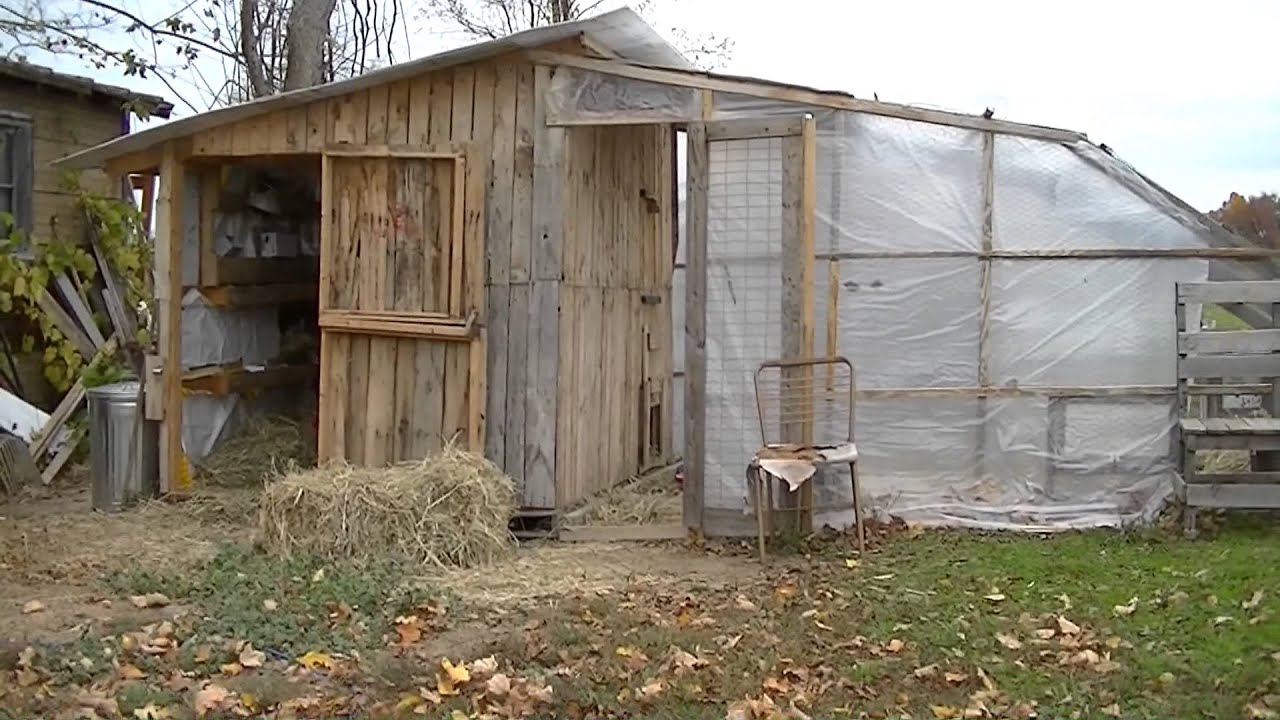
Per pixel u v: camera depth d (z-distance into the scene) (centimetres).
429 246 821
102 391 896
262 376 1015
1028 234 806
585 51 820
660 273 1109
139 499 893
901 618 606
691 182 796
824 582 682
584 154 870
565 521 826
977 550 739
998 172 805
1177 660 529
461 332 806
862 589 663
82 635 575
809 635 582
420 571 703
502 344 824
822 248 812
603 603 641
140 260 1201
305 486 733
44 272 1121
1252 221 1470
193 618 606
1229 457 857
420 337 820
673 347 1145
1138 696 492
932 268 809
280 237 1056
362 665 542
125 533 804
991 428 812
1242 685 498
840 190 809
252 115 859
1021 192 806
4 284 1072
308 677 529
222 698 493
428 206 822
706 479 806
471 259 810
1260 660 527
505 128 820
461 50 796
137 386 917
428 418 825
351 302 834
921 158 808
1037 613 607
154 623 601
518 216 820
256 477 934
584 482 890
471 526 735
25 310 1090
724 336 800
